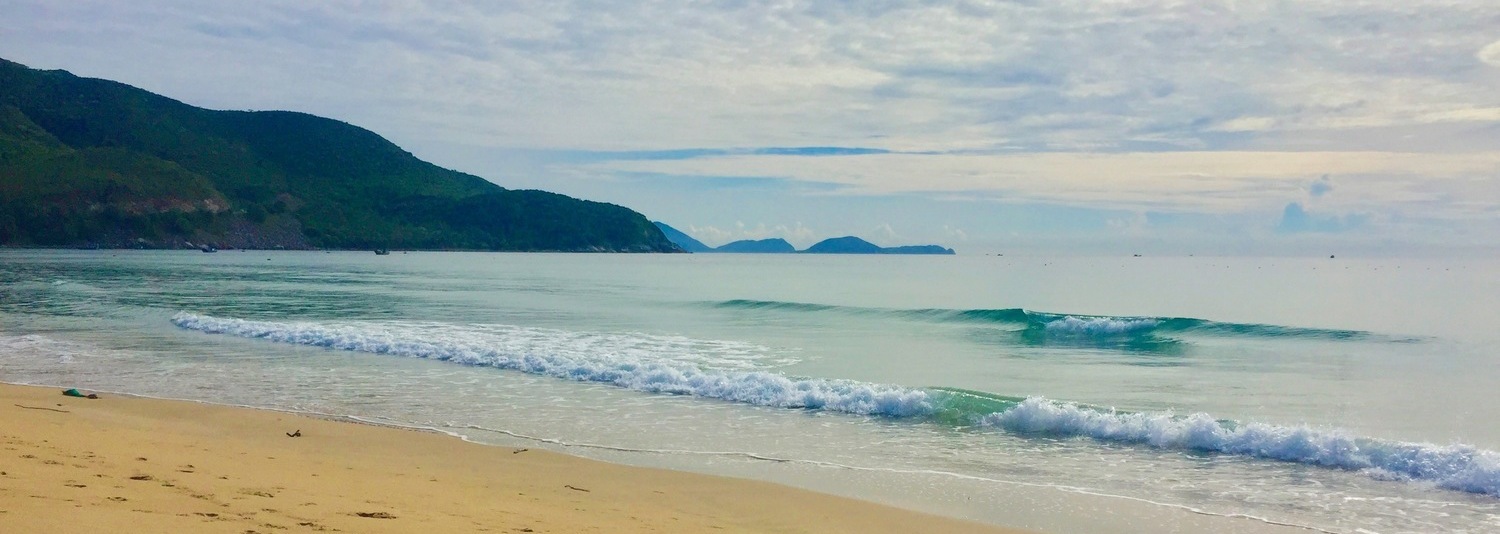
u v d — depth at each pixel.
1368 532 8.09
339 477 8.35
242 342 22.25
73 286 47.97
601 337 25.09
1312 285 62.97
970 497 9.22
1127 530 8.12
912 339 26.50
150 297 39.81
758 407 14.35
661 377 16.45
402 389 15.61
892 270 99.50
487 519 6.82
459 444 11.09
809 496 8.97
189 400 14.19
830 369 19.50
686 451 11.23
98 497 6.18
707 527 7.45
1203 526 8.27
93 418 11.42
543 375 17.33
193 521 5.71
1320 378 18.70
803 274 84.12
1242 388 17.23
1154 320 29.36
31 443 8.42
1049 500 9.11
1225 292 53.50
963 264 130.50
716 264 128.50
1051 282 67.69
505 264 112.06
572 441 11.70
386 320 29.72
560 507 7.77
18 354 19.58
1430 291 54.06
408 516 6.63
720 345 23.81
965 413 13.57
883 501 9.00
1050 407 12.95
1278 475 10.23
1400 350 23.91
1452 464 9.92
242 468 8.32
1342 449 10.77
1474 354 22.88
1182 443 11.78
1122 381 18.20
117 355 19.62
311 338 22.50
